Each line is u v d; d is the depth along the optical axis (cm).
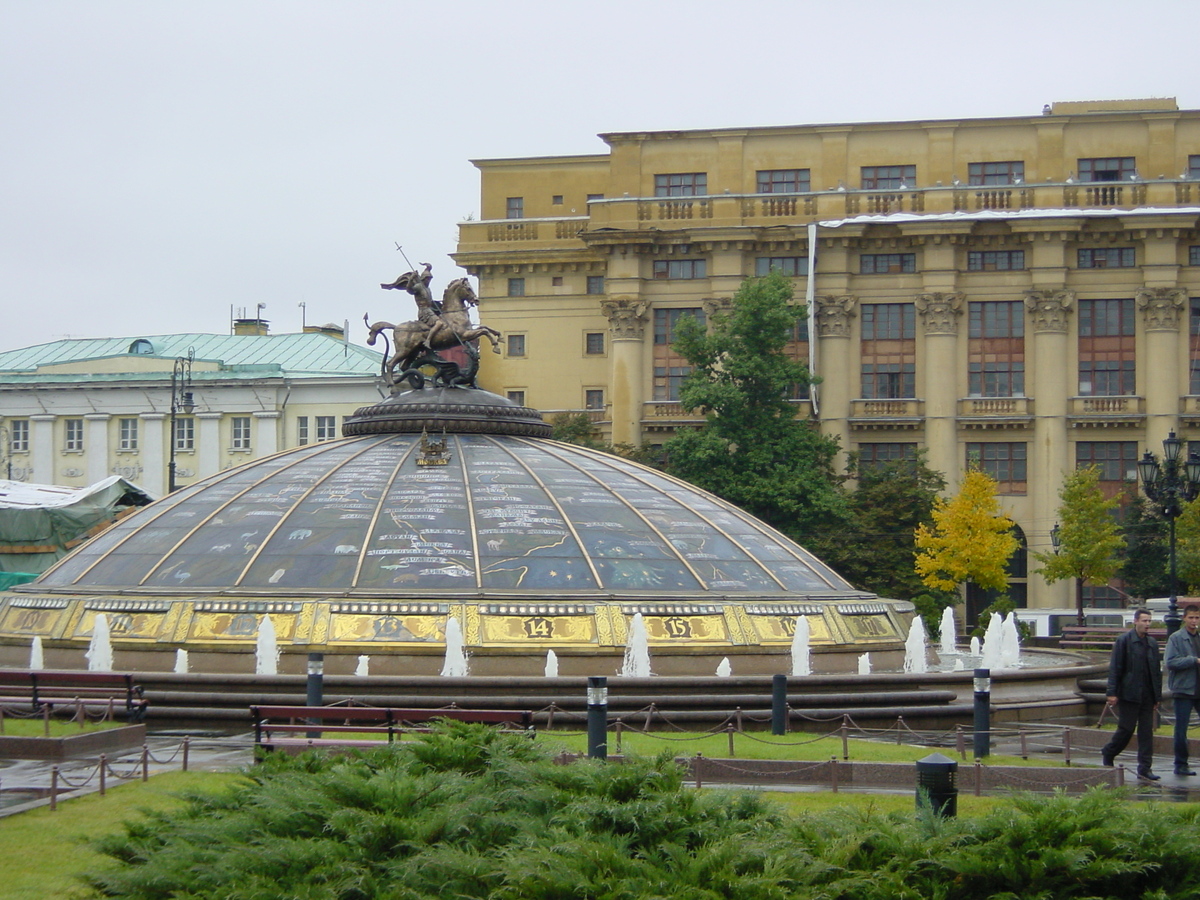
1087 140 7906
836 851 1215
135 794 1694
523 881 1159
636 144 8288
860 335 7956
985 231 7775
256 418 8338
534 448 3294
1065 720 2702
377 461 3139
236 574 2775
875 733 2367
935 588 6519
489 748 1482
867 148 8094
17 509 4584
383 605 2622
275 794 1323
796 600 2894
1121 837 1225
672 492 3256
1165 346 7625
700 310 8119
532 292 8469
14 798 1692
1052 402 7694
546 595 2689
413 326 3462
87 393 8456
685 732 2269
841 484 7188
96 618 2719
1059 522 7631
